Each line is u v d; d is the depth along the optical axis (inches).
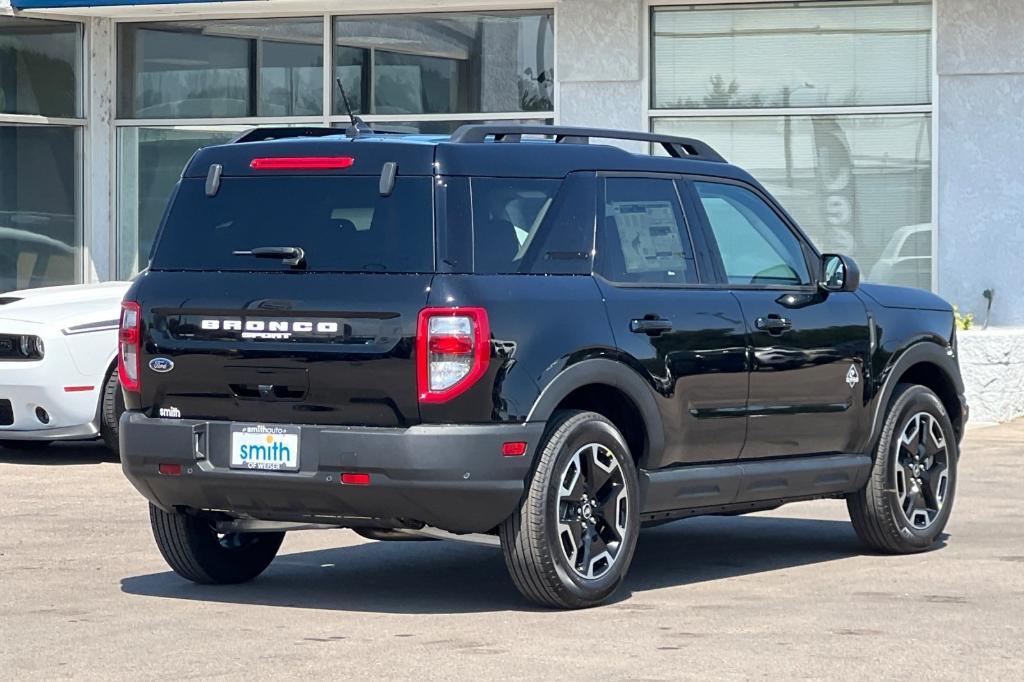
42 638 302.8
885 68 738.2
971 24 723.4
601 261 338.6
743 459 366.0
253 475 321.7
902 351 402.0
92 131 842.2
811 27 745.0
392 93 802.8
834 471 386.3
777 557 402.0
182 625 315.6
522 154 333.1
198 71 832.9
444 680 267.9
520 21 781.9
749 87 753.0
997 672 274.7
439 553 408.8
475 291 313.4
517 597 346.9
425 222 317.7
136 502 486.9
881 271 742.5
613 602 339.6
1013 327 725.3
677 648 292.8
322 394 317.1
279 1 778.2
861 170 742.5
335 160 327.3
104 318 565.6
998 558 396.8
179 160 839.7
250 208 333.7
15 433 563.5
